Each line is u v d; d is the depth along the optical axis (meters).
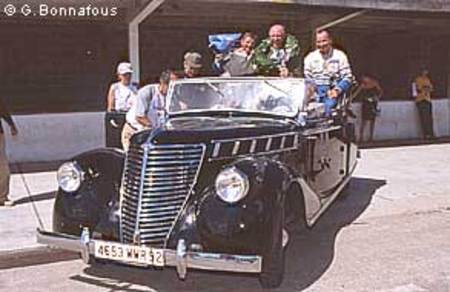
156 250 5.09
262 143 5.82
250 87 6.67
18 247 6.50
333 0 12.38
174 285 5.72
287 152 6.07
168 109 6.77
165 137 5.36
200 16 14.69
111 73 14.62
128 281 5.84
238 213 5.08
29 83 13.85
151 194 5.28
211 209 5.14
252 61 7.56
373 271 6.01
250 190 5.16
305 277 5.84
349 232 7.43
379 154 13.18
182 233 5.19
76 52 14.25
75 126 12.55
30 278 5.95
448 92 17.55
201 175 5.39
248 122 6.21
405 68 18.20
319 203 6.49
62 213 5.64
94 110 14.49
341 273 5.95
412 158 12.64
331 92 7.89
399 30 17.64
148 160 5.29
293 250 6.70
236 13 14.22
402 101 16.11
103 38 14.46
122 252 5.23
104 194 5.66
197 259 5.02
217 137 5.51
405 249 6.74
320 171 7.02
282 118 6.47
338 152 7.87
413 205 8.75
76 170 5.77
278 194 5.27
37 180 10.17
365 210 8.45
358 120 15.19
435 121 16.58
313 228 7.55
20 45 13.68
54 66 14.06
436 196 9.27
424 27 17.27
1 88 13.58
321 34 8.22
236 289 5.61
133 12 11.84
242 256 5.00
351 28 17.20
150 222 5.27
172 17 14.70
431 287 5.55
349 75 8.23
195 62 7.39
